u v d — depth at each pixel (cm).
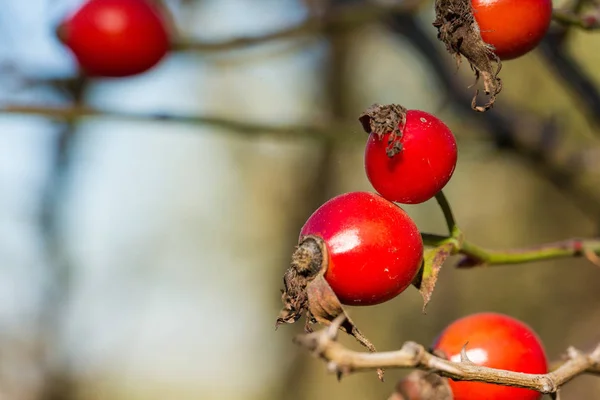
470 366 190
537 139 407
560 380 207
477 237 795
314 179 819
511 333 243
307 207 830
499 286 784
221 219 894
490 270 788
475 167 786
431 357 179
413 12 409
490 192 802
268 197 863
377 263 194
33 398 530
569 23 265
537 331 768
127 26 363
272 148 818
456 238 233
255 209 882
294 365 885
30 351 534
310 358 877
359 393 837
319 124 391
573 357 215
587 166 409
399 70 743
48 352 534
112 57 367
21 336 535
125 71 374
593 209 421
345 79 714
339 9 430
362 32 651
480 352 240
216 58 438
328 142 397
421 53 431
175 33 387
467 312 789
